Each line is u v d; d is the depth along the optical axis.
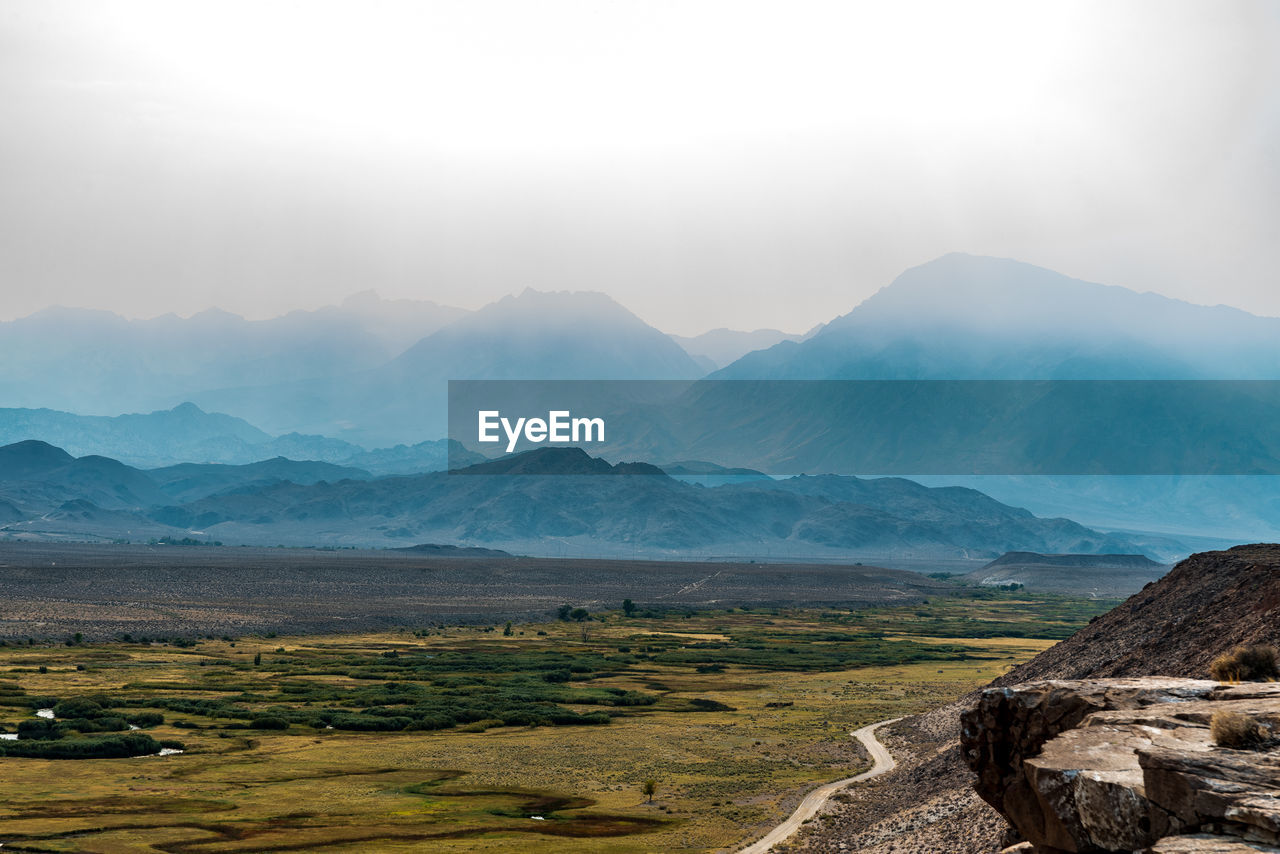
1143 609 111.69
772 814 91.62
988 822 66.38
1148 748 24.22
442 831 86.06
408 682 178.75
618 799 98.50
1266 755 23.34
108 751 117.25
